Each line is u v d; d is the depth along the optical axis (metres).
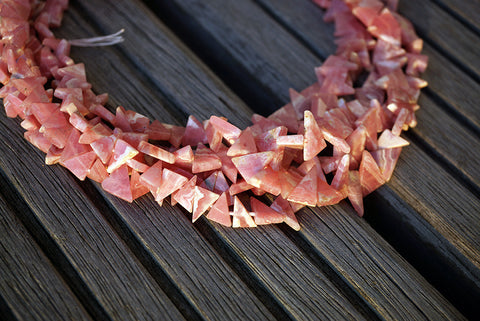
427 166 0.32
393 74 0.33
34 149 0.31
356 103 0.32
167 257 0.30
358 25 0.35
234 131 0.30
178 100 0.33
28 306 0.29
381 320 0.30
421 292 0.30
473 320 0.31
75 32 0.34
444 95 0.34
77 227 0.30
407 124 0.32
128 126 0.31
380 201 0.32
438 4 0.36
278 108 0.34
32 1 0.33
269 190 0.30
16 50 0.31
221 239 0.30
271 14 0.36
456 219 0.31
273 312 0.30
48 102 0.31
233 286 0.30
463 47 0.35
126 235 0.30
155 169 0.30
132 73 0.33
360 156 0.31
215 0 0.36
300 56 0.35
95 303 0.29
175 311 0.29
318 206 0.31
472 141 0.33
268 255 0.30
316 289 0.30
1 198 0.30
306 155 0.30
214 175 0.30
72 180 0.30
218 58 0.35
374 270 0.30
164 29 0.34
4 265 0.29
